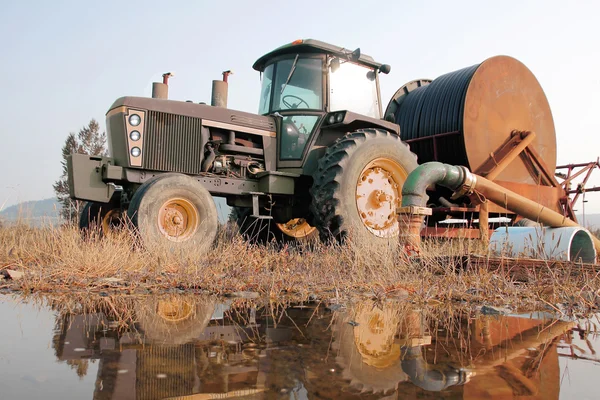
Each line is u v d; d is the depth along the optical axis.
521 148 7.88
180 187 5.09
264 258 4.48
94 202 6.06
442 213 7.66
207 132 5.89
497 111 7.94
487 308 2.68
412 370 1.45
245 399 1.15
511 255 4.25
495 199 5.69
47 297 2.92
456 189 5.49
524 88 8.30
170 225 5.05
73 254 3.89
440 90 8.06
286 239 7.49
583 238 4.72
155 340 1.81
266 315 2.42
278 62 6.60
